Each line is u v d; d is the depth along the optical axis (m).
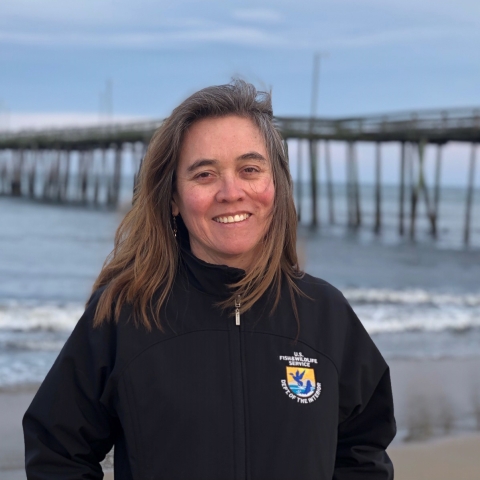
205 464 1.48
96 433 1.59
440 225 36.22
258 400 1.54
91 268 16.33
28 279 14.38
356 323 1.72
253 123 1.64
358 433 1.74
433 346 8.45
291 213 1.71
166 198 1.67
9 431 4.97
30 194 38.69
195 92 1.67
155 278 1.60
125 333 1.55
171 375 1.53
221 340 1.57
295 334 1.62
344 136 22.19
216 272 1.58
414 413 5.61
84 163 35.19
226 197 1.59
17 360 7.23
